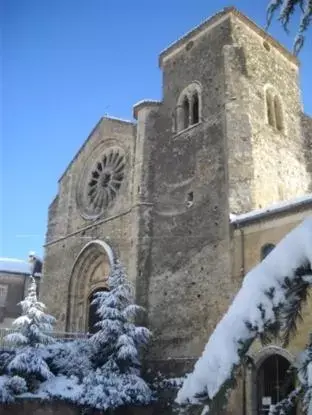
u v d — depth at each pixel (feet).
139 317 102.06
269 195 102.99
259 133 107.65
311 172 119.14
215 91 111.55
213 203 100.12
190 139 112.27
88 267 126.93
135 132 125.59
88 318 123.34
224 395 18.51
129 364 91.45
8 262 192.95
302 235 20.36
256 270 20.76
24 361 85.71
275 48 126.21
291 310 21.75
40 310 96.22
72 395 84.12
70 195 142.00
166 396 90.22
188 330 94.02
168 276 102.47
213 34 119.44
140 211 111.65
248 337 19.25
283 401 24.36
